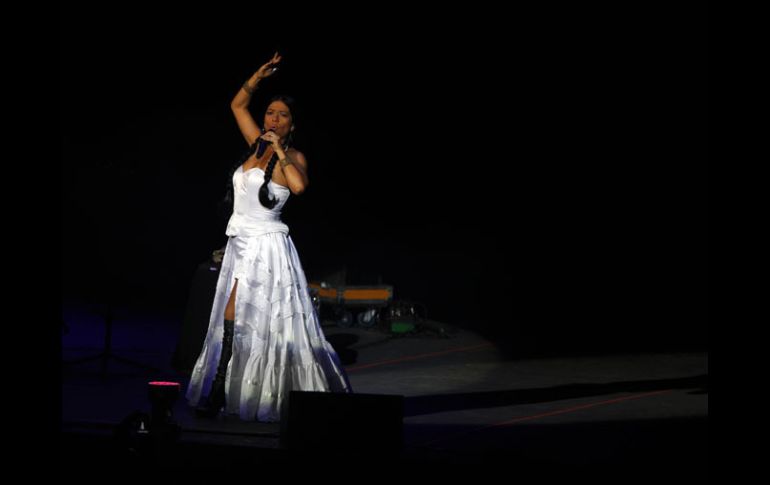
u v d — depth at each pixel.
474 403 8.50
